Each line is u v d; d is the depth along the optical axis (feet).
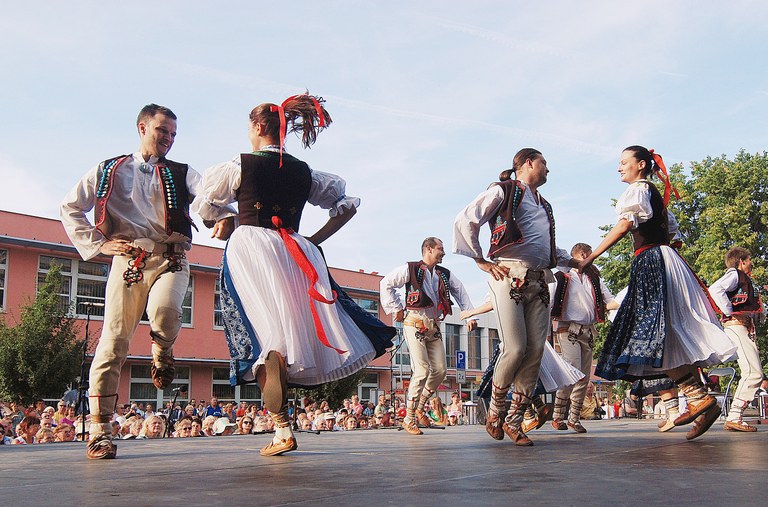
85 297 71.67
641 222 13.97
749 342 18.66
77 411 41.11
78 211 11.35
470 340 124.06
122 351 11.13
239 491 6.24
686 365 13.52
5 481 7.23
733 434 16.42
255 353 10.03
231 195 11.04
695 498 5.63
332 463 9.02
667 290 13.62
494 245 13.74
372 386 99.55
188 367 80.48
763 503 5.34
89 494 6.14
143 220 11.46
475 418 41.63
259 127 11.35
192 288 81.46
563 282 20.02
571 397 19.70
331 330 10.64
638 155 14.60
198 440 16.24
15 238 66.49
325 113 11.57
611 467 8.19
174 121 12.01
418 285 22.27
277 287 10.30
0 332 59.00
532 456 9.95
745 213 78.89
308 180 11.41
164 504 5.49
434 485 6.57
